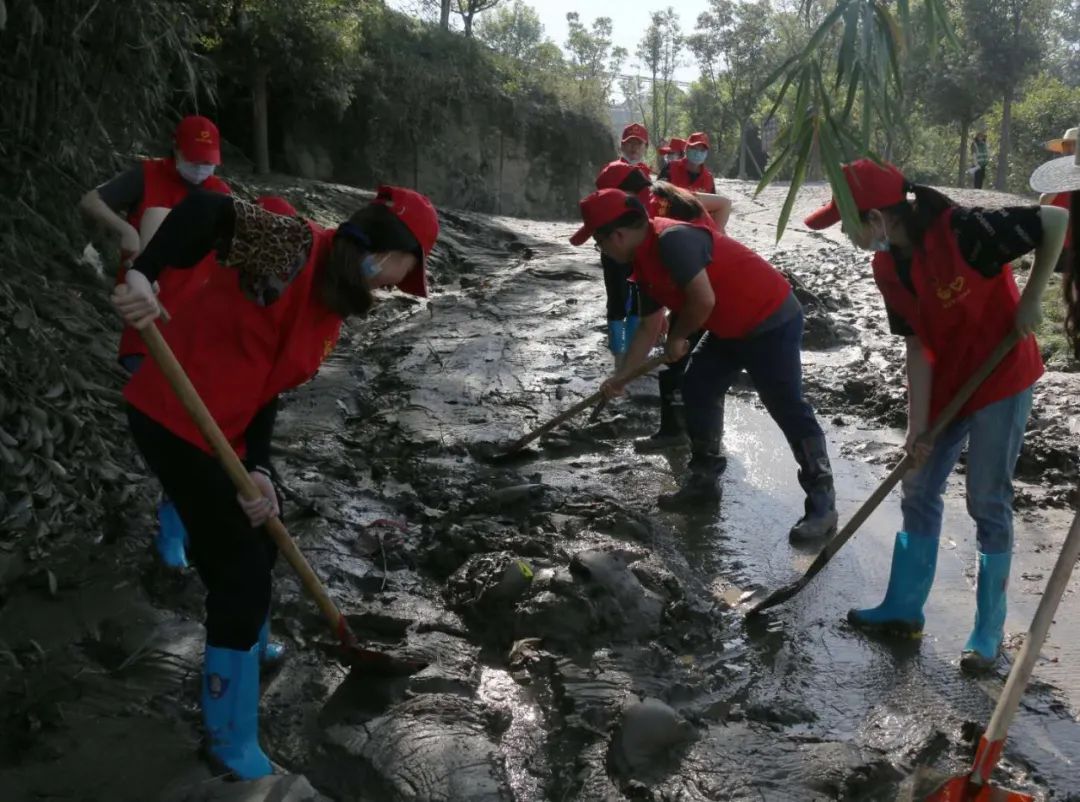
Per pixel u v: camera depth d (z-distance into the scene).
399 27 21.00
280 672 3.64
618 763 3.16
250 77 15.56
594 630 3.92
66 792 2.89
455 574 4.38
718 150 46.75
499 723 3.42
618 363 7.71
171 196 4.29
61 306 6.25
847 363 7.87
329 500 5.13
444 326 9.13
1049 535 5.01
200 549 2.96
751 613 4.20
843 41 2.56
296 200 13.15
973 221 3.50
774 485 5.76
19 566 4.08
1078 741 3.38
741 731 3.38
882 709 3.57
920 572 4.02
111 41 7.09
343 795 3.03
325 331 2.94
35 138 7.06
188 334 2.89
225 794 2.81
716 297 4.93
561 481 5.65
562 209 22.45
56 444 4.81
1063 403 6.71
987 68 27.50
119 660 3.59
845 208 2.58
